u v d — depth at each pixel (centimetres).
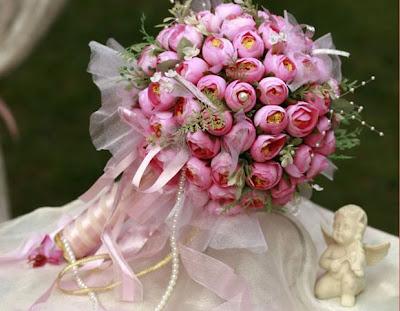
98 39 450
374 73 428
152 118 173
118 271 177
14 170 376
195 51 171
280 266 178
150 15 464
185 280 178
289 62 170
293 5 470
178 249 175
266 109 169
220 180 171
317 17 464
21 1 232
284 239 180
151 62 174
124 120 175
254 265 176
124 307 175
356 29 457
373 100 412
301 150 172
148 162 173
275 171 171
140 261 181
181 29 173
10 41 235
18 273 186
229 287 174
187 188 174
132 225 183
